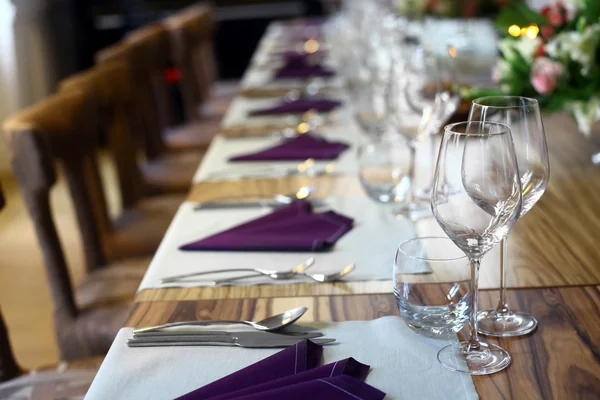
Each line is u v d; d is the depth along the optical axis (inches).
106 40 237.1
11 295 126.8
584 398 32.8
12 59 203.8
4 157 201.6
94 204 89.8
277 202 59.7
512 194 34.0
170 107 149.3
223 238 51.6
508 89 69.6
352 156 73.2
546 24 68.6
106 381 35.6
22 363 103.3
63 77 224.8
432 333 38.0
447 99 63.0
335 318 40.8
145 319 41.6
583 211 55.9
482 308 41.4
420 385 34.1
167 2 239.5
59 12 221.5
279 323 39.2
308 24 203.8
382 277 45.6
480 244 35.3
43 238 70.9
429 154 73.4
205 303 43.2
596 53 63.5
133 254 90.6
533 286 44.0
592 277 44.7
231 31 252.4
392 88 72.4
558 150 72.2
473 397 33.0
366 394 32.4
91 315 72.4
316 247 49.3
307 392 32.4
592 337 37.8
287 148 74.6
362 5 152.6
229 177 68.2
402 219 54.7
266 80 122.6
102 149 221.6
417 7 129.8
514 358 36.1
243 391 33.2
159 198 107.0
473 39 113.4
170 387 35.1
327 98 102.0
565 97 64.6
